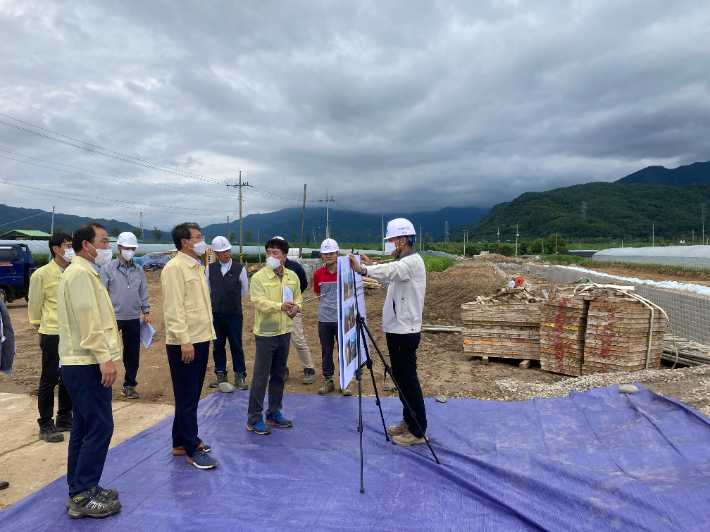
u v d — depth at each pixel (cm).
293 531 288
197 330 389
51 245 450
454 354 851
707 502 293
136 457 397
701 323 825
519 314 752
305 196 4800
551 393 562
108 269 570
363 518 303
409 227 432
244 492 337
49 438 440
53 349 440
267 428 452
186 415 376
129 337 583
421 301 423
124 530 289
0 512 309
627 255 4141
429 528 292
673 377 562
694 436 397
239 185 5044
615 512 290
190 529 290
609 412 470
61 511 311
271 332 451
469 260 5734
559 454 387
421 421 415
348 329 372
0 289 1542
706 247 3042
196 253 405
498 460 378
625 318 619
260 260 5022
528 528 291
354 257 398
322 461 389
